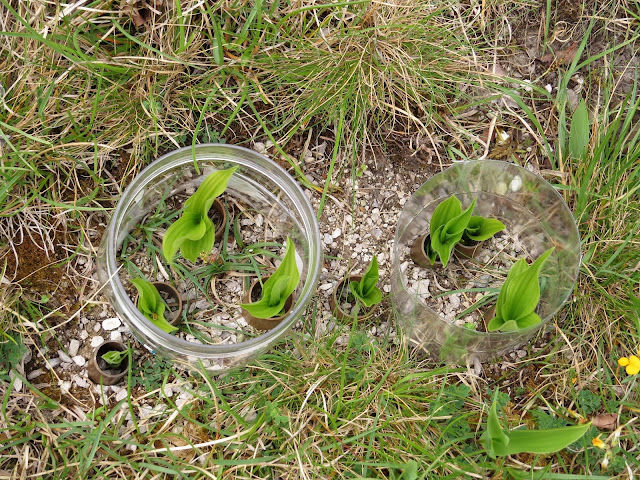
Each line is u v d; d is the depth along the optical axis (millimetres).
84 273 553
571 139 618
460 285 596
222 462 499
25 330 525
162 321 506
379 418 540
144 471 510
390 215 605
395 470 533
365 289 550
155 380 539
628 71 645
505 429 519
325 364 547
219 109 578
